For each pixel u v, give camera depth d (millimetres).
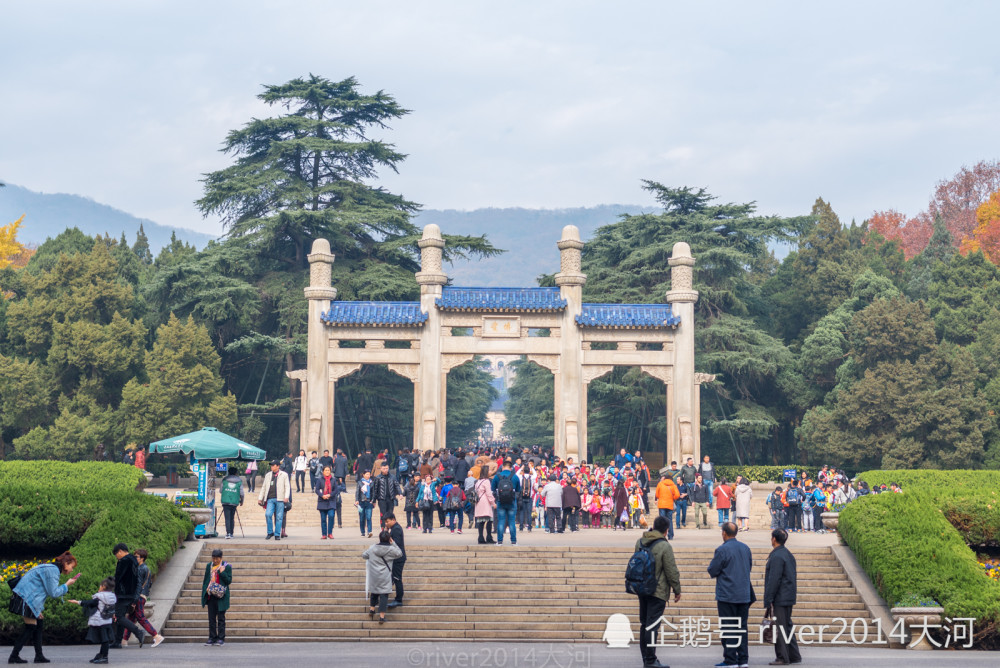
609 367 44094
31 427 48938
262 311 57594
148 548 22375
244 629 20688
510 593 22141
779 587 16422
